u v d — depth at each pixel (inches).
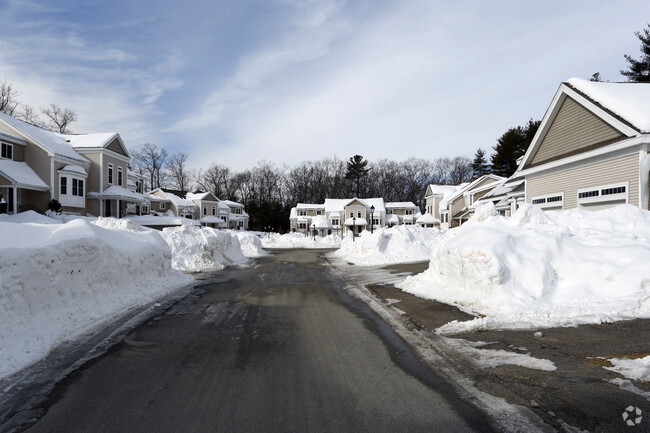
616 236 300.5
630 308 224.7
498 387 144.1
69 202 1146.0
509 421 119.7
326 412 128.4
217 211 2367.1
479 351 184.2
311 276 523.5
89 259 260.5
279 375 162.1
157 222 1508.4
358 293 378.0
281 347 201.5
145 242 386.0
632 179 475.8
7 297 182.2
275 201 3110.2
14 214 958.4
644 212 371.6
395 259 708.7
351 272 569.0
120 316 270.7
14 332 181.2
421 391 144.3
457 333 216.7
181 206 2044.8
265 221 2672.2
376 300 336.5
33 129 1214.3
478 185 1697.8
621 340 184.5
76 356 185.3
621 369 151.4
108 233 328.2
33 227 261.0
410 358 181.8
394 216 2689.5
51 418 124.6
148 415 126.6
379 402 135.6
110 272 291.4
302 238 1788.9
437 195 2267.5
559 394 134.6
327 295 367.9
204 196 2241.6
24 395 141.6
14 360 166.9
